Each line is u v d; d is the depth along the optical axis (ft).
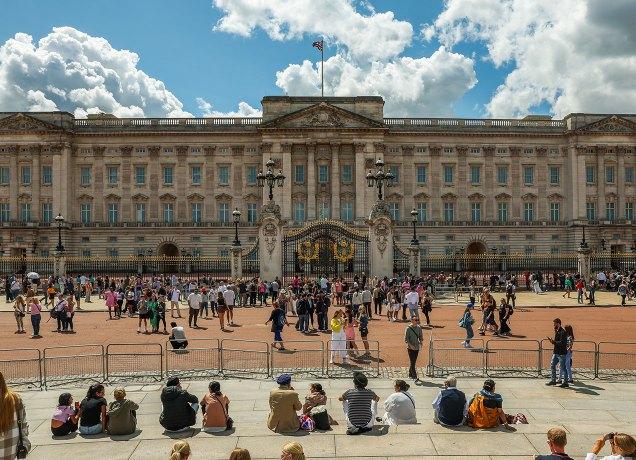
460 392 49.83
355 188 291.17
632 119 301.84
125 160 296.30
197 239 294.66
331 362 76.59
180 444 32.73
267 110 293.02
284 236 178.70
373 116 293.02
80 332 106.52
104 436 47.34
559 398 59.26
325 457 41.86
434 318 123.54
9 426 26.16
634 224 296.30
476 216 300.81
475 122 302.66
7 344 94.53
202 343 93.66
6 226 285.84
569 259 232.12
